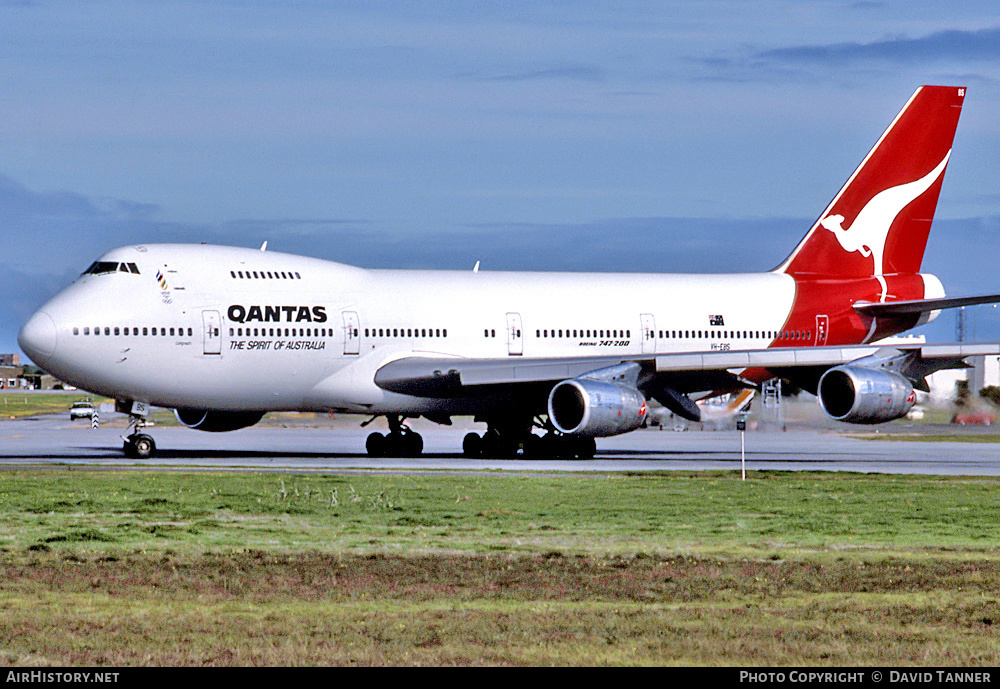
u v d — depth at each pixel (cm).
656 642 4541
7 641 4516
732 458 14088
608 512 8062
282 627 4756
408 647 4453
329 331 13088
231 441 18025
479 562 6109
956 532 7219
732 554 6372
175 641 4531
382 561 6125
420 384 13350
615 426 12800
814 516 7931
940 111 16288
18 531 7081
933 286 16400
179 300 12531
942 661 4284
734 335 15275
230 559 6166
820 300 15812
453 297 13938
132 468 11494
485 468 11862
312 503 8519
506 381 13000
